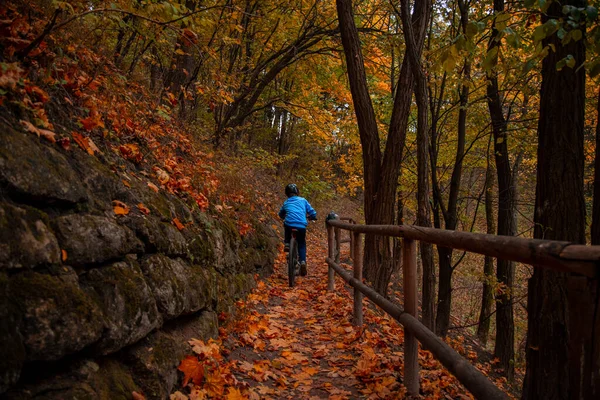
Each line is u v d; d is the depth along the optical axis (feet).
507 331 28.25
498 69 21.29
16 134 6.94
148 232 9.73
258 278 22.17
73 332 6.20
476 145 36.24
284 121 62.03
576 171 11.44
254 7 31.53
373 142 23.49
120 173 10.79
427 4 22.50
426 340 8.63
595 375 4.15
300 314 18.34
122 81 15.40
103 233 7.93
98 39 14.62
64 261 6.86
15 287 5.61
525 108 31.63
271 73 36.60
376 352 13.93
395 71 39.22
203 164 19.79
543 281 10.62
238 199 23.54
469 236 6.73
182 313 10.31
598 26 8.07
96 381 6.66
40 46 9.96
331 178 64.13
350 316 17.44
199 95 26.16
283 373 12.21
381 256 22.77
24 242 5.94
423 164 18.95
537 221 11.95
